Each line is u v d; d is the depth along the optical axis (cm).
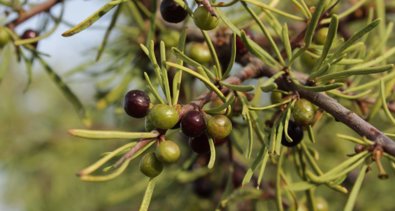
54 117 66
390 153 24
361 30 23
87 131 21
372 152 24
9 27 32
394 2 40
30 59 33
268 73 27
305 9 25
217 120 23
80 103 33
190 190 46
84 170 21
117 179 56
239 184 37
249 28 31
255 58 27
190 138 24
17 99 66
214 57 24
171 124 22
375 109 29
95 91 40
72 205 66
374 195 55
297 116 24
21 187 68
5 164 63
